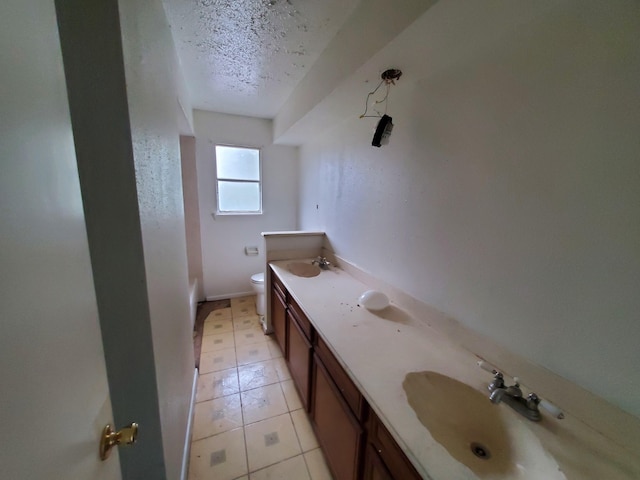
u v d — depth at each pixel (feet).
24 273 1.06
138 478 2.89
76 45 2.06
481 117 3.33
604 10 2.21
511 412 2.71
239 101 8.13
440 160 3.98
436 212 4.11
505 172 3.09
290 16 4.18
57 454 1.20
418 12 2.75
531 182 2.83
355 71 4.02
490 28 2.89
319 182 8.66
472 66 3.41
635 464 2.17
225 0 3.86
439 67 3.83
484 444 2.72
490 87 3.20
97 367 1.68
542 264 2.79
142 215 2.48
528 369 2.97
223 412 5.39
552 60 2.58
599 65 2.26
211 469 4.28
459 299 3.80
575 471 2.12
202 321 9.11
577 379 2.58
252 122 9.90
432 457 2.15
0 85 0.96
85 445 1.45
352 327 4.23
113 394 2.65
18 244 1.03
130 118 2.26
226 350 7.50
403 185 4.80
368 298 4.87
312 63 5.65
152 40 3.18
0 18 0.96
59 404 1.24
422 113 4.27
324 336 3.95
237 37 4.75
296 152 10.77
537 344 2.89
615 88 2.18
